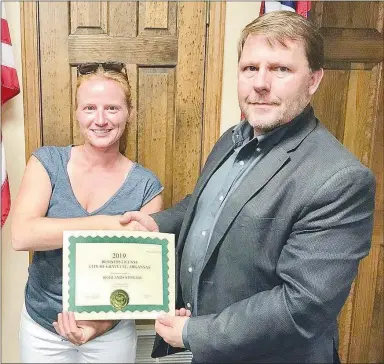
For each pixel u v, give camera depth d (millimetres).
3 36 1545
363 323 1861
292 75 996
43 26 1618
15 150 1685
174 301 1214
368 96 1704
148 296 1203
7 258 1742
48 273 1340
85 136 1329
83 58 1655
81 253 1190
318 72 1039
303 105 1029
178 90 1714
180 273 1242
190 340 1018
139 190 1382
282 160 1012
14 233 1267
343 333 1869
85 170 1354
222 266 1064
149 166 1757
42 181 1321
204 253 1139
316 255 921
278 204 985
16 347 1799
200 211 1195
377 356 1884
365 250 965
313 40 1005
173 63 1695
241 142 1182
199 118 1746
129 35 1662
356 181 925
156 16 1661
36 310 1366
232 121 1759
